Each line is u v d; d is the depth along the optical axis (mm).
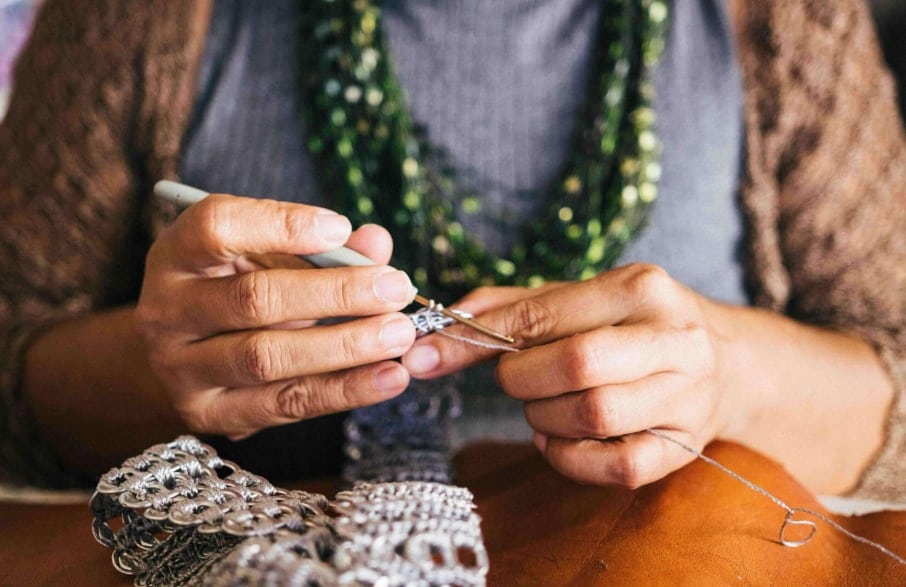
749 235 492
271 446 449
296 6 483
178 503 261
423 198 450
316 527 244
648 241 477
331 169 460
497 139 471
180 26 480
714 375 333
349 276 316
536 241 457
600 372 310
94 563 298
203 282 333
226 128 479
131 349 431
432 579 228
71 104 478
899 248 491
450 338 343
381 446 382
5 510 347
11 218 481
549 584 272
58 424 449
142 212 490
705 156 482
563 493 322
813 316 502
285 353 324
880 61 511
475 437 467
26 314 478
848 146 481
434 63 472
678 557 277
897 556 287
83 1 493
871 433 439
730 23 489
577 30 471
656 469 313
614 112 457
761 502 303
